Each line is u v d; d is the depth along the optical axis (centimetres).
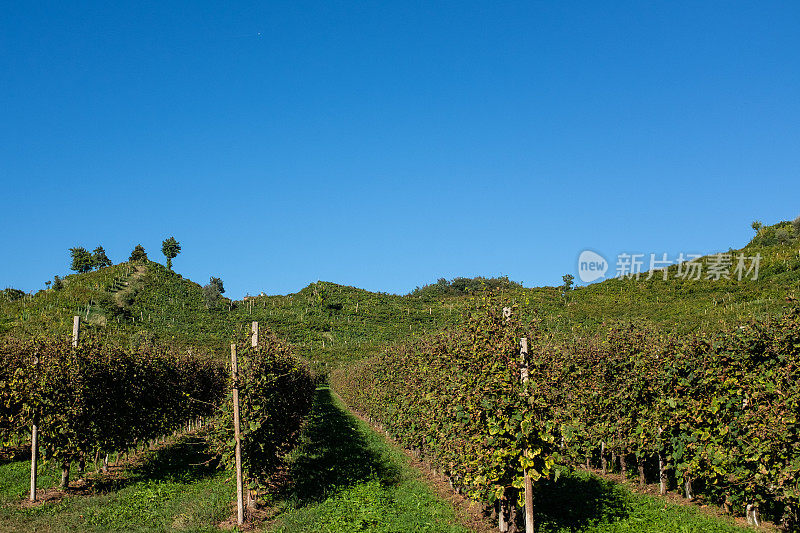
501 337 1150
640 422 1458
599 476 1673
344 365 6531
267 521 1327
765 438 1066
